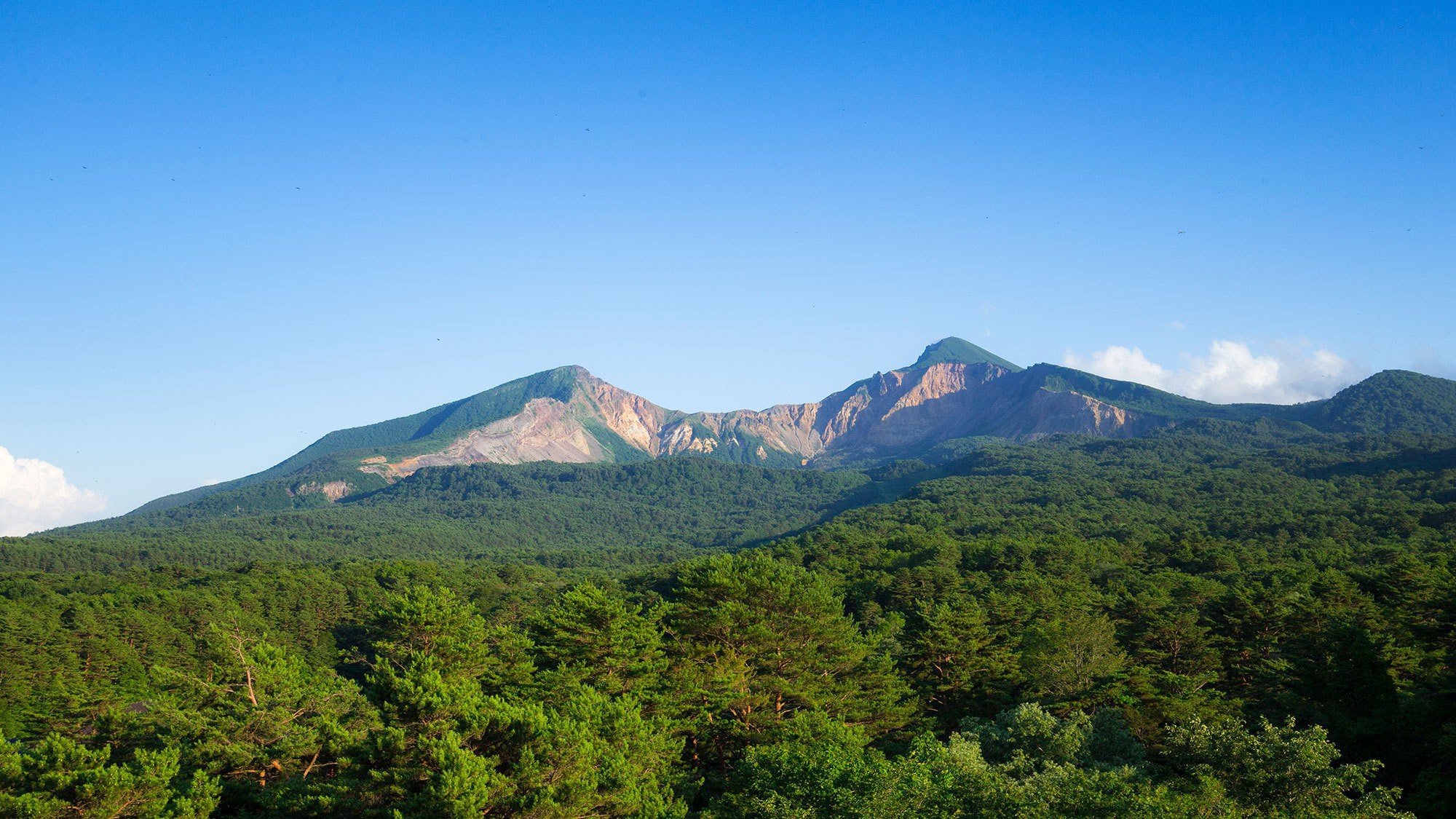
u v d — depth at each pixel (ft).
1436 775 142.00
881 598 362.53
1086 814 116.06
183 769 157.89
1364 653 183.73
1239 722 141.28
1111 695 186.19
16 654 325.21
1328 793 122.72
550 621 200.64
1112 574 381.81
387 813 123.24
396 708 134.92
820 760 137.39
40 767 132.46
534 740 128.06
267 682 168.55
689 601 219.61
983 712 215.92
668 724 167.73
